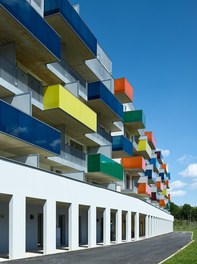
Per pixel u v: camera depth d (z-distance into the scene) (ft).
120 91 133.80
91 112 93.15
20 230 54.08
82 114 86.94
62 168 91.15
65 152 86.99
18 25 62.08
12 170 53.21
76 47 93.09
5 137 57.77
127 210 109.19
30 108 63.93
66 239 87.25
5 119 56.24
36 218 73.67
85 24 91.97
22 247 54.29
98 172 99.50
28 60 74.59
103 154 111.65
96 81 110.52
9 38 66.49
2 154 68.69
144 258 59.62
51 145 69.41
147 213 142.20
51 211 63.31
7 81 63.67
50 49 71.15
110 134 127.85
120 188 144.25
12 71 65.57
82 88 99.09
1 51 67.77
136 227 121.29
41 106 75.72
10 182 52.60
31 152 69.31
